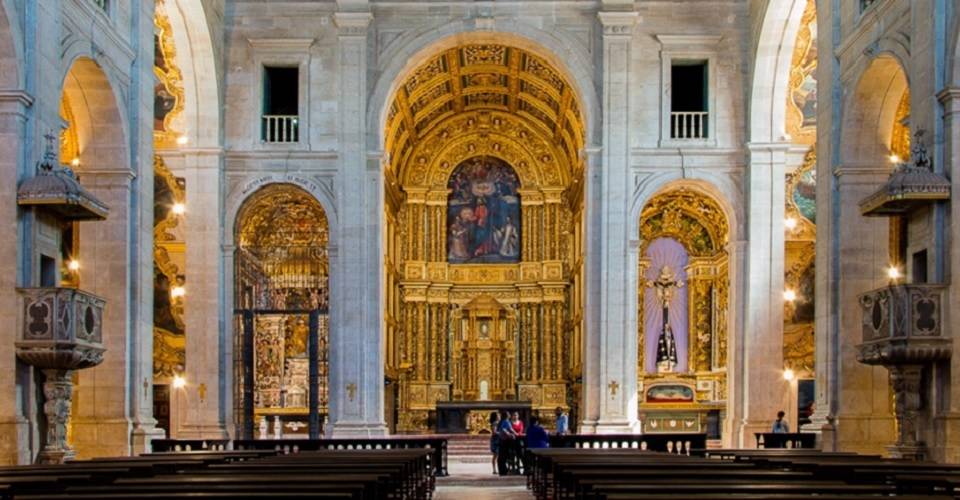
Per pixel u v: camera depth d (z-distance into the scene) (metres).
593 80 35.75
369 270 35.34
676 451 29.98
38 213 22.19
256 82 35.91
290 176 35.69
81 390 26.62
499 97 48.31
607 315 34.94
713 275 44.22
